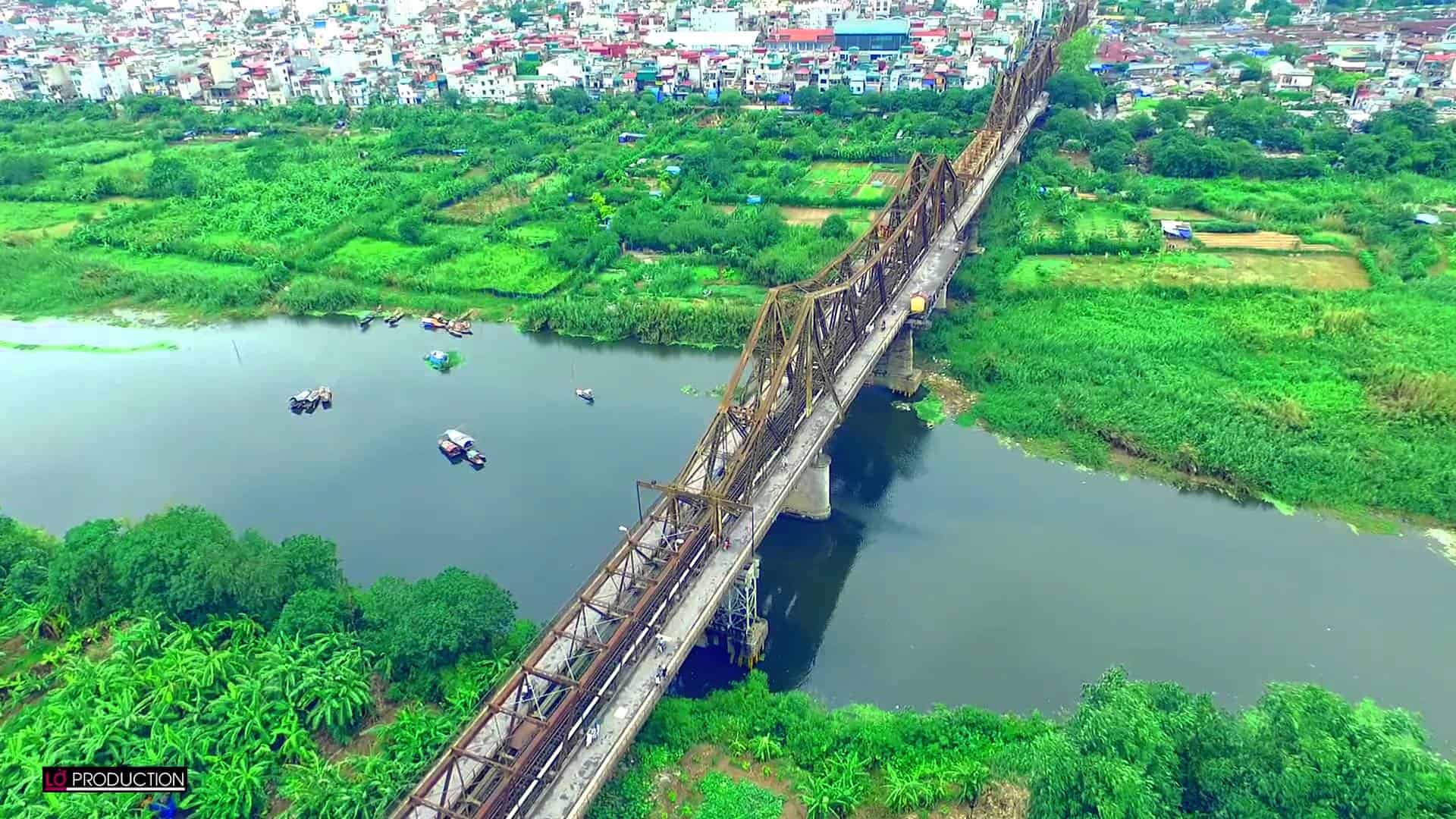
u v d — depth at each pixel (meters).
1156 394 93.56
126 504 86.81
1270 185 146.50
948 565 75.81
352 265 136.00
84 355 118.25
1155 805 41.41
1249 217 134.88
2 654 64.62
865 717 60.00
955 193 123.94
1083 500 82.75
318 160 183.50
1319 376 94.25
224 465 92.88
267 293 131.12
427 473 90.19
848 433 95.38
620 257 136.88
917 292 104.44
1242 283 114.56
